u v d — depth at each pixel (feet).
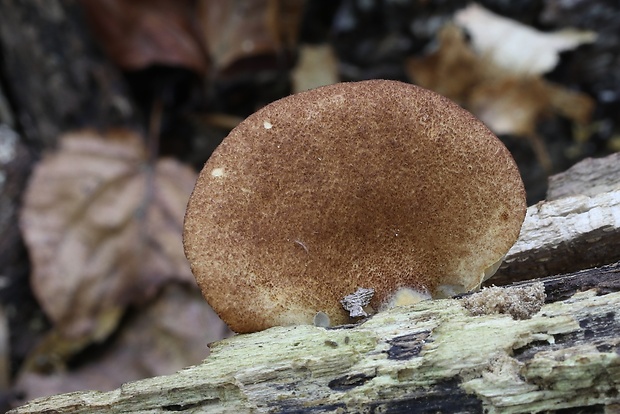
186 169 0.76
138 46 0.80
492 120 0.81
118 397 0.45
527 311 0.45
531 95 0.81
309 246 0.47
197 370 0.45
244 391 0.44
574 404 0.43
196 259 0.46
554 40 0.80
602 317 0.44
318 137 0.47
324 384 0.44
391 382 0.44
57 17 0.75
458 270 0.48
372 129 0.47
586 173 0.56
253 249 0.47
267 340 0.46
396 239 0.48
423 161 0.47
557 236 0.52
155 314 0.72
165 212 0.74
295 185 0.47
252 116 0.47
